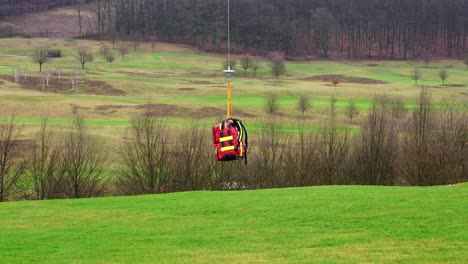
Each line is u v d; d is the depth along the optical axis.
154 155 75.62
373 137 79.25
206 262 24.50
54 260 26.05
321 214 34.22
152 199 45.16
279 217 34.31
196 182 73.94
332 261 23.78
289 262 23.91
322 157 78.00
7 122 114.06
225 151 31.92
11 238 31.12
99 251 27.66
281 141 87.31
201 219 35.19
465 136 79.69
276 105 156.38
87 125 116.44
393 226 30.17
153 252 27.03
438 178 77.38
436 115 89.62
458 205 34.31
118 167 79.12
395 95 194.12
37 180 71.69
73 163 72.19
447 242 26.39
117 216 37.44
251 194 45.78
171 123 121.75
